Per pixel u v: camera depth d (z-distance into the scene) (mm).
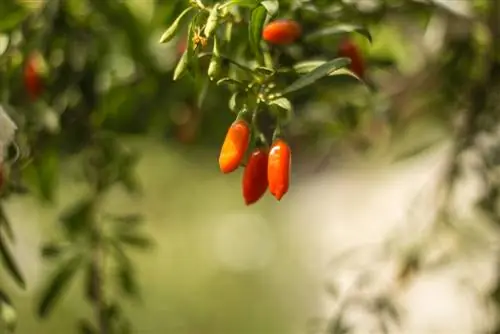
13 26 820
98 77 876
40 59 823
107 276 911
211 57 718
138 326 1793
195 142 962
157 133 970
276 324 1943
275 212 2209
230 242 2113
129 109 915
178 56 838
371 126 992
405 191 1331
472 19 864
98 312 841
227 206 2182
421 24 918
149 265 1957
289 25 717
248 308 1980
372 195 1490
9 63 816
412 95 974
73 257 846
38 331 1539
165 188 2025
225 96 882
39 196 892
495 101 902
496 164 874
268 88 704
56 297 844
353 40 827
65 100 855
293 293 1984
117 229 892
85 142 880
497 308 904
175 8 777
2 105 814
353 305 897
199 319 1945
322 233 1829
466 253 939
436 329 1161
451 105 929
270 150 676
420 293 1193
